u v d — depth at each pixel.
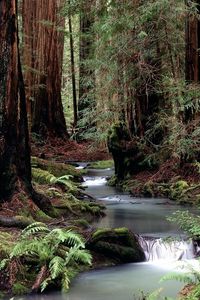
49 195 9.75
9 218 7.07
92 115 16.41
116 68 13.71
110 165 18.73
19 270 5.88
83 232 7.19
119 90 14.53
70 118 36.28
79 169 17.00
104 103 15.95
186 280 5.01
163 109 13.58
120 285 5.94
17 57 7.89
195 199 11.06
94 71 16.72
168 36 12.98
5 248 6.04
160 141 13.87
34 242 6.10
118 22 12.25
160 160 13.70
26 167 8.15
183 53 13.78
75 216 8.90
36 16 23.22
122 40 12.88
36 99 23.80
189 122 11.66
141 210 10.22
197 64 12.08
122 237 7.03
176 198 11.59
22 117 8.05
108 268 6.64
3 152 7.71
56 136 24.39
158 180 12.91
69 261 6.36
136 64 13.06
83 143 25.14
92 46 17.34
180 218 6.59
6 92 7.71
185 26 12.34
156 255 7.08
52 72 24.50
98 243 6.88
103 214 9.59
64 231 6.79
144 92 14.24
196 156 12.41
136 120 14.51
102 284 5.97
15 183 7.85
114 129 14.30
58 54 25.77
